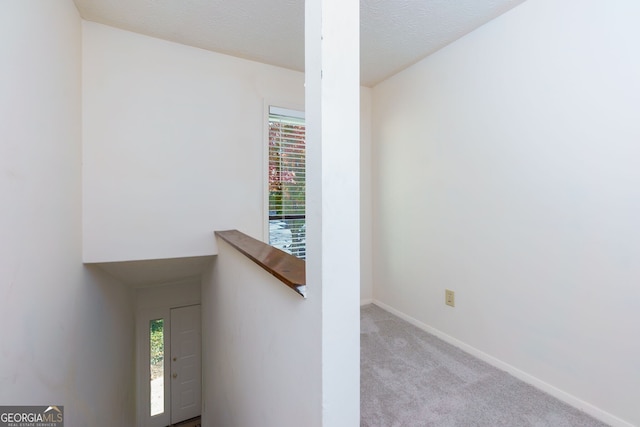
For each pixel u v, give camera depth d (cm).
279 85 243
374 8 160
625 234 121
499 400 141
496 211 170
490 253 174
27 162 107
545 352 148
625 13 120
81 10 169
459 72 191
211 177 219
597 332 130
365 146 279
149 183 199
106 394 203
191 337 329
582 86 133
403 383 155
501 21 165
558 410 134
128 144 192
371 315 251
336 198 77
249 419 140
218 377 218
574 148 136
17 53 101
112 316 226
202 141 216
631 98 119
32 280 110
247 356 143
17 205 100
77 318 161
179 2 161
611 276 125
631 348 120
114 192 189
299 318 89
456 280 196
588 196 132
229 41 203
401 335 212
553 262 145
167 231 206
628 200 120
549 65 144
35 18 114
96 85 182
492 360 173
